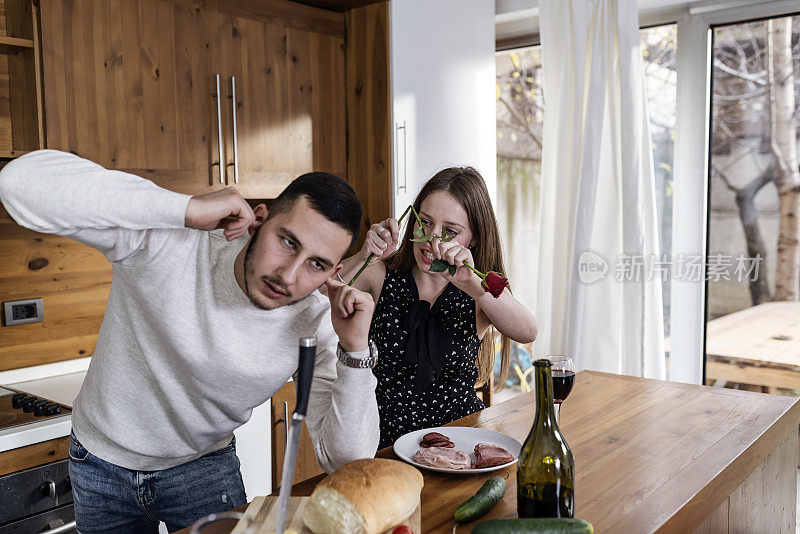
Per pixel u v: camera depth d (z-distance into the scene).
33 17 2.06
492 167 3.40
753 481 1.70
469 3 3.19
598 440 1.60
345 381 1.26
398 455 1.47
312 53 2.82
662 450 1.53
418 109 2.98
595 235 3.03
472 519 1.18
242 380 1.35
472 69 3.24
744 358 3.00
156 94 2.34
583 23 2.95
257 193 2.65
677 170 3.12
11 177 1.12
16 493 1.85
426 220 1.89
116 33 2.23
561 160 3.05
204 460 1.57
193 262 1.33
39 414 2.01
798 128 2.79
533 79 3.64
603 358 3.04
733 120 2.96
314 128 2.85
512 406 1.89
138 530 1.61
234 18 2.54
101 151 2.21
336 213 1.14
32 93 2.11
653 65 3.19
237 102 2.56
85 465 1.50
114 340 1.41
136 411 1.43
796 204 2.82
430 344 1.88
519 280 3.79
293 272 1.17
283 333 1.35
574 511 1.20
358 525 1.03
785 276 2.86
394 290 1.94
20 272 2.43
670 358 3.19
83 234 1.16
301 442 2.66
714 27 2.98
